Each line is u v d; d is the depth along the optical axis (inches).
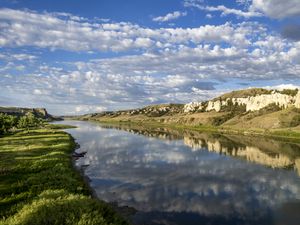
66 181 1642.5
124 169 2364.7
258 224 1296.8
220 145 4185.5
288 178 2123.5
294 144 4419.3
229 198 1643.7
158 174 2207.2
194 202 1569.9
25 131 5629.9
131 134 5989.2
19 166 2010.3
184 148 3750.0
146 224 1266.0
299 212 1433.3
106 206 1224.2
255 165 2623.0
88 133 6097.4
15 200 1278.3
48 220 960.9
